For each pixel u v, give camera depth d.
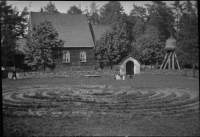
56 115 16.30
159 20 79.94
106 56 54.91
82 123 14.53
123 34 57.00
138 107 18.33
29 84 33.62
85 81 37.75
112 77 45.31
